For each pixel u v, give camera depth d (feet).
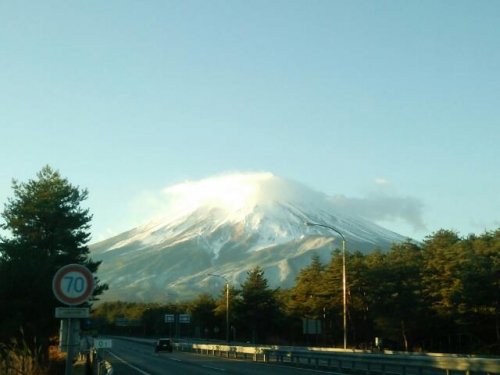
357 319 288.92
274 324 377.71
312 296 301.84
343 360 122.72
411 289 247.29
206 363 157.58
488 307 211.82
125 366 142.92
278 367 136.77
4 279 90.17
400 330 255.70
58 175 172.55
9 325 84.17
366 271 263.90
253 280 379.96
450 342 247.09
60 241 162.91
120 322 591.37
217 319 469.57
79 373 122.93
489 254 219.41
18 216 164.96
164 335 575.38
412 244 290.56
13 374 67.00
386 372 111.34
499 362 81.35
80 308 37.04
